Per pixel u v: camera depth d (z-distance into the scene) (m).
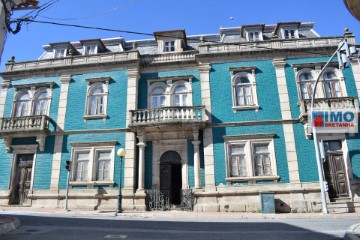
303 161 16.42
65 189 17.73
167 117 17.41
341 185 16.12
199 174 16.92
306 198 15.83
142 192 16.86
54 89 19.89
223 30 21.52
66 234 8.20
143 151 17.66
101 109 19.14
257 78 18.28
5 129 18.56
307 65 18.12
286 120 17.17
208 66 18.78
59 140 18.66
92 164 17.95
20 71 20.31
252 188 16.30
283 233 8.43
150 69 19.77
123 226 9.91
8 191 18.17
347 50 11.62
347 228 9.16
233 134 17.31
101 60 20.09
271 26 21.38
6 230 8.38
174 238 7.70
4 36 10.23
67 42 21.52
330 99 16.73
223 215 13.77
